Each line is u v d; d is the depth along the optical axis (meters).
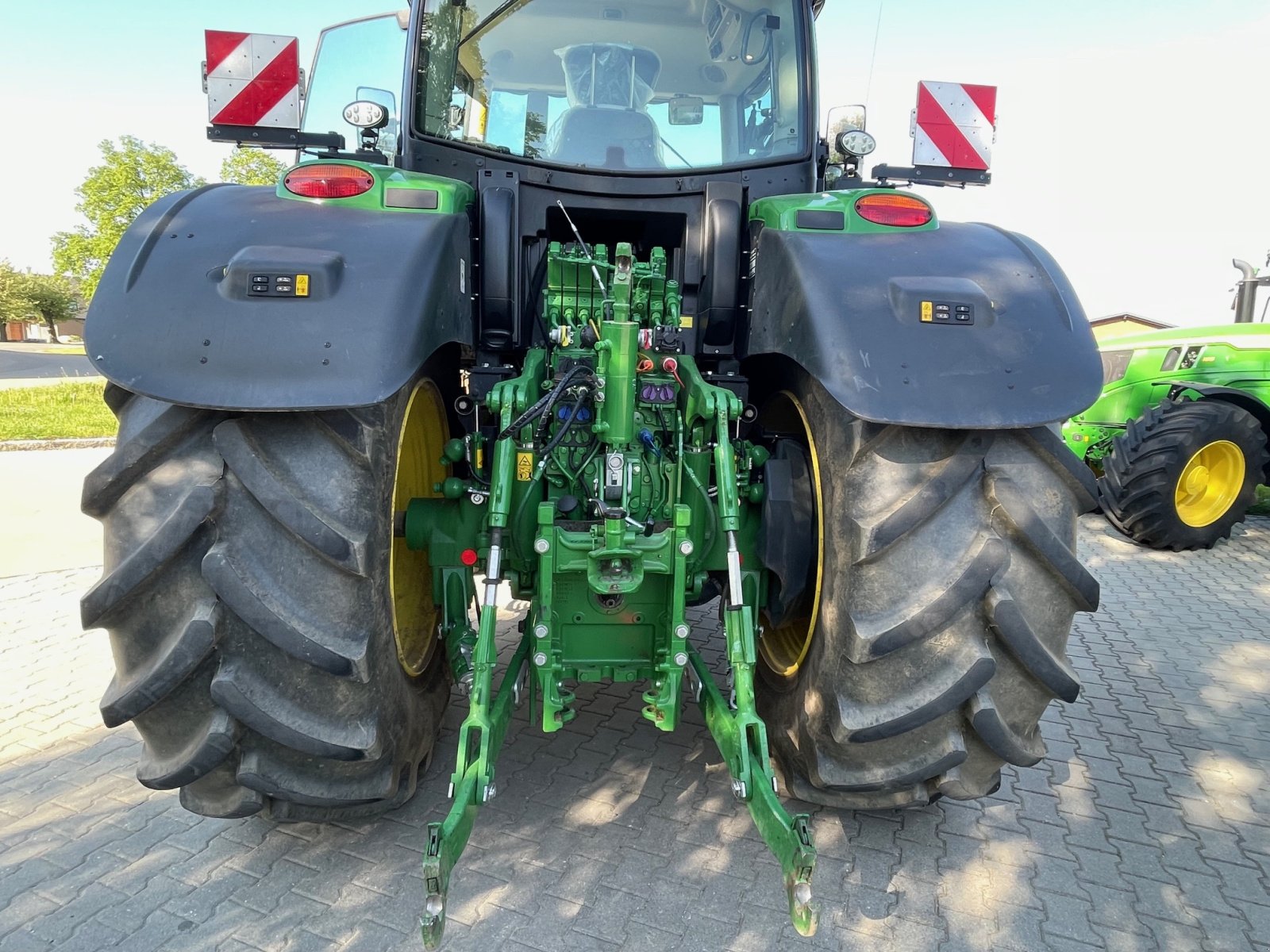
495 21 3.02
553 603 2.42
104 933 2.21
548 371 2.71
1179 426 6.36
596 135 3.07
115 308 1.90
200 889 2.37
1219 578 5.89
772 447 2.82
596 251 2.72
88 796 2.84
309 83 3.53
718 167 3.04
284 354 1.83
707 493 2.55
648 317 2.78
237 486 1.86
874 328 2.06
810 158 3.11
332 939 2.19
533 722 2.74
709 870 2.46
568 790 2.86
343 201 2.30
